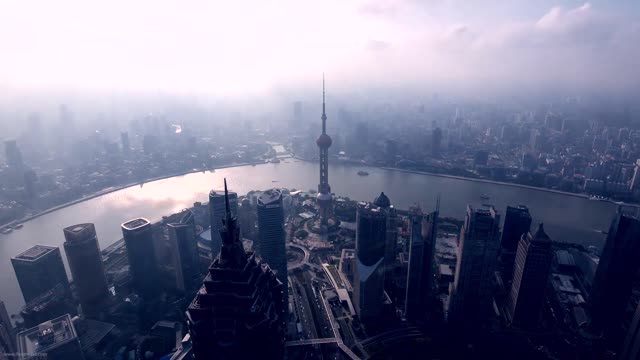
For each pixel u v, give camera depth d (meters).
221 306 158.62
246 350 160.12
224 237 159.50
